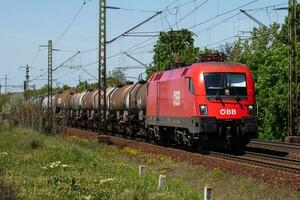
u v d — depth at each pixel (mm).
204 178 21141
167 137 37594
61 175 20750
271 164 23875
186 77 31172
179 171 23578
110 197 15906
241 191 17859
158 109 37031
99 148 35500
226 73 30047
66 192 16984
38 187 18031
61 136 44969
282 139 51531
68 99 74562
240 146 31203
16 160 26125
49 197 16141
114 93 53062
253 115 30094
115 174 21172
